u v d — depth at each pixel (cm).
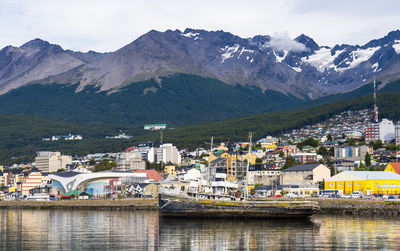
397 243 14450
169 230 17725
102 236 16550
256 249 14062
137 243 15138
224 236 16262
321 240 15188
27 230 18388
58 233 17412
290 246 14350
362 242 14688
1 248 14525
